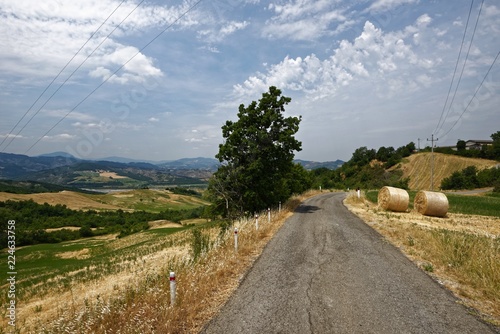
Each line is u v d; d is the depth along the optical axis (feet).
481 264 24.04
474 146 316.19
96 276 46.32
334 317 17.80
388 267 27.37
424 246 33.19
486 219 65.92
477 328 16.31
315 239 40.57
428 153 300.20
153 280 24.77
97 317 17.69
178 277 23.40
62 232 192.95
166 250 61.16
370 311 18.49
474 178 223.71
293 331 16.33
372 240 39.19
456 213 77.77
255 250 35.50
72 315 19.77
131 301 20.10
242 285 23.75
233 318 18.11
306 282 23.90
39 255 116.47
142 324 16.58
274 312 18.70
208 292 22.06
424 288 22.12
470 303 19.43
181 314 18.17
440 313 18.08
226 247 34.35
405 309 18.67
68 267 68.64
